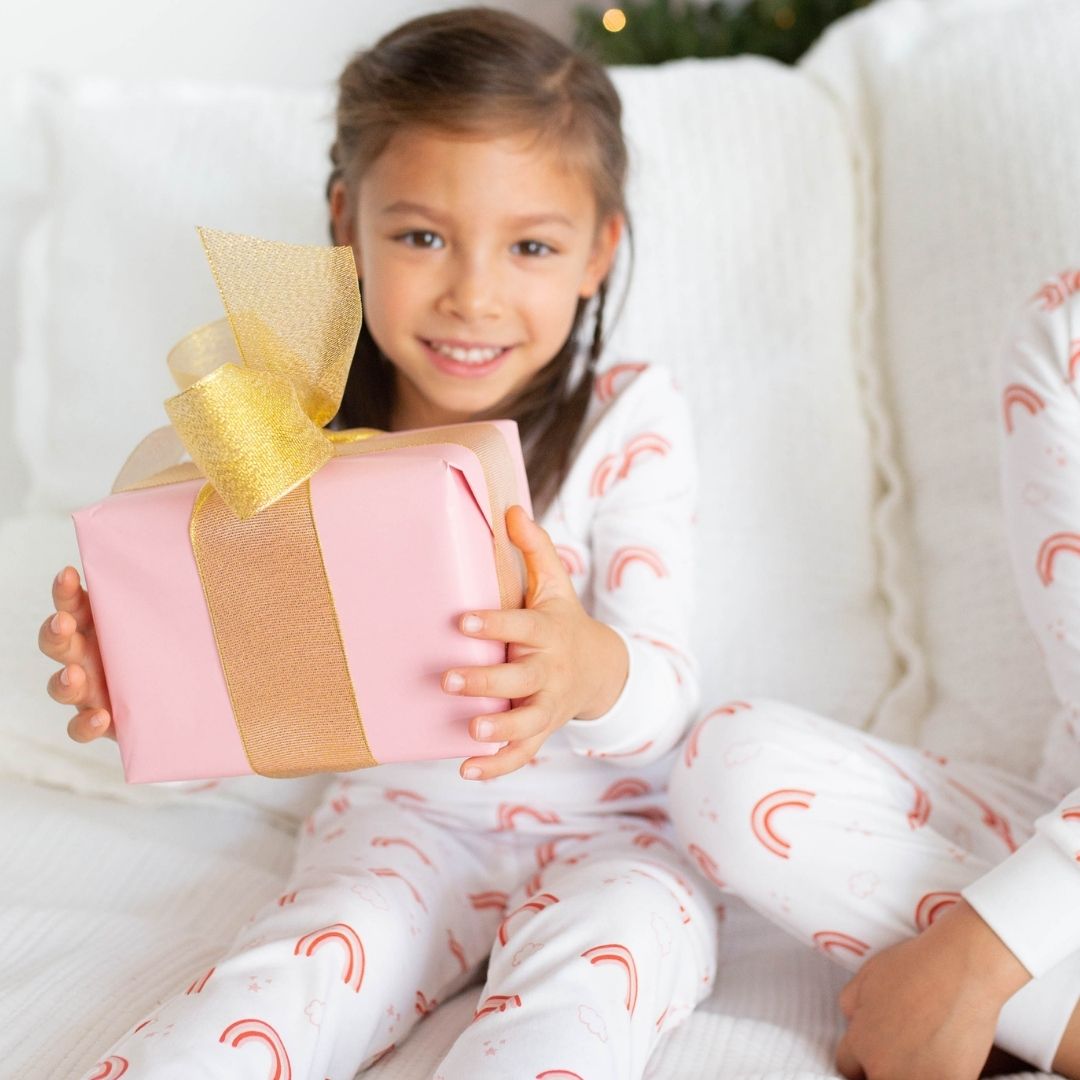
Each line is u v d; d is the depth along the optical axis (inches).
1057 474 37.7
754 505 50.4
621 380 45.4
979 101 51.7
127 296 54.6
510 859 40.3
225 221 55.0
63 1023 30.9
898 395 52.6
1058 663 37.0
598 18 75.7
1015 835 37.0
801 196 54.6
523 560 33.8
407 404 45.8
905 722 46.9
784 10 72.9
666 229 54.0
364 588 28.8
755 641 48.6
